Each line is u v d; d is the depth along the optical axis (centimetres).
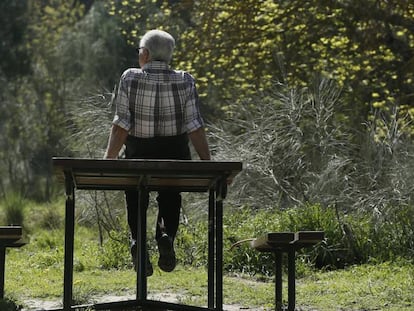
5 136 3894
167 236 805
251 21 2339
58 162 669
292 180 1672
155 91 805
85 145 1727
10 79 4075
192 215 1606
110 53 3606
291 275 808
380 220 1434
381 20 2255
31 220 2214
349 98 2373
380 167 1605
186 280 1155
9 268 1322
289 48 2411
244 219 1507
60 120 3697
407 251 1347
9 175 3672
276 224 1407
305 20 2381
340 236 1376
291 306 807
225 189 708
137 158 815
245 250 1307
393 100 2241
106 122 1712
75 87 3719
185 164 683
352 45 2352
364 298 990
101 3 3722
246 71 2409
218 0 2369
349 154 1723
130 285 1104
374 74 2411
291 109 1725
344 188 1596
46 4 4366
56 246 1603
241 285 1117
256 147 1694
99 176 748
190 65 2423
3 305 838
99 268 1346
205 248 1390
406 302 961
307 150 1705
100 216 1689
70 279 724
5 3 4097
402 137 1719
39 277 1199
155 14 2730
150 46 813
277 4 2295
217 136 1725
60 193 2950
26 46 4091
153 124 805
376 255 1345
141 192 775
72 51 3728
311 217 1405
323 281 1176
